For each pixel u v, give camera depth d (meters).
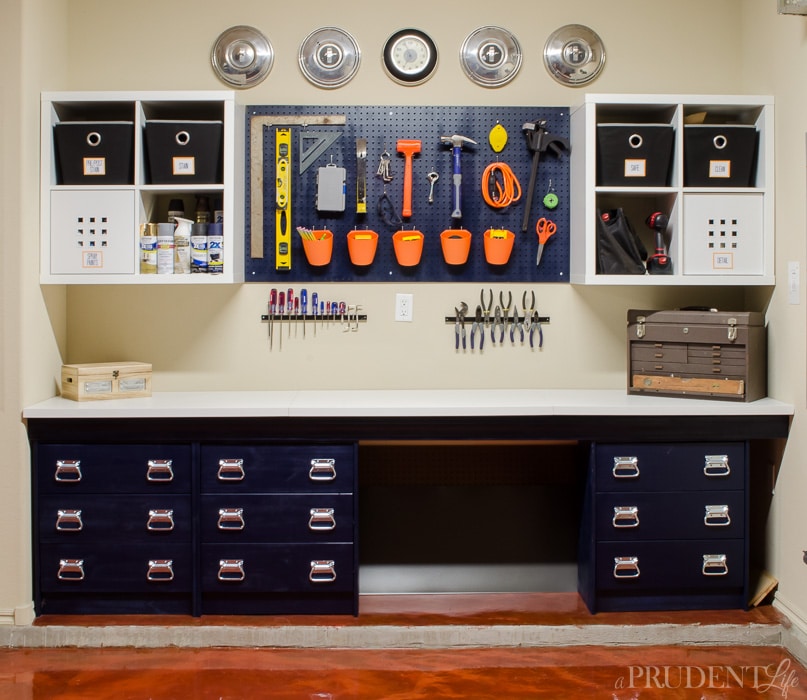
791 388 2.73
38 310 2.76
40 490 2.64
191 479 2.64
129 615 2.68
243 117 3.05
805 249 2.64
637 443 2.69
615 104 2.88
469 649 2.58
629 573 2.70
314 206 3.09
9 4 2.62
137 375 2.90
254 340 3.12
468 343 3.15
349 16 3.10
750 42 3.07
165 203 3.05
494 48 3.10
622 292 3.16
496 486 3.09
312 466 2.64
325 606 2.70
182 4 3.08
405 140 3.04
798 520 2.68
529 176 3.11
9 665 2.45
